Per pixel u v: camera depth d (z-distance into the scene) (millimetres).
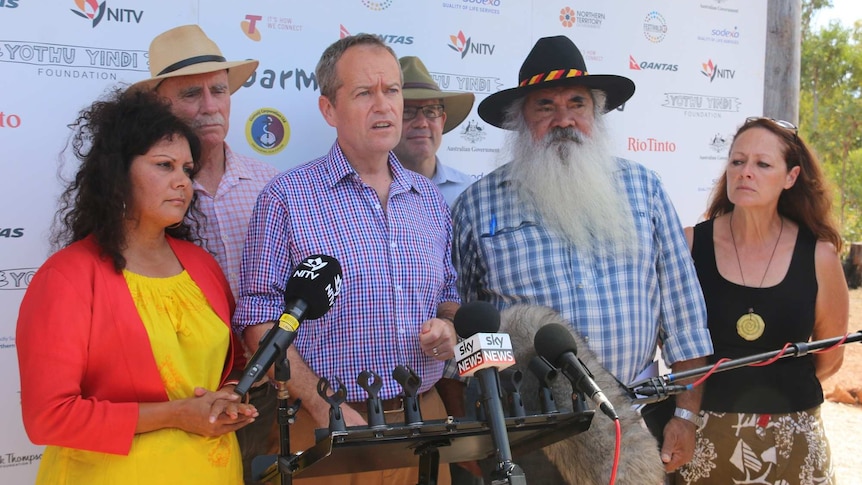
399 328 2711
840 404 8367
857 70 17688
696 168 4742
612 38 4445
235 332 2678
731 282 3543
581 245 3113
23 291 3164
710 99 4773
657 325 3271
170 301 2379
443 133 4031
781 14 4977
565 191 3133
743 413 3426
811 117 17781
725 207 3783
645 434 2602
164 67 3092
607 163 3270
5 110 3119
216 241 3188
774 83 4996
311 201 2727
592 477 2512
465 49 4066
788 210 3619
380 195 2863
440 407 2879
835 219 3613
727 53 4816
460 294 3311
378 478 2748
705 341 3209
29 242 3170
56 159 3205
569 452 2547
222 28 3504
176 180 2354
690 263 3305
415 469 2816
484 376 1909
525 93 3338
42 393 2090
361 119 2754
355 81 2752
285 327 2025
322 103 2936
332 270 2115
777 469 3408
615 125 4469
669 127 4641
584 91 3297
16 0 3125
